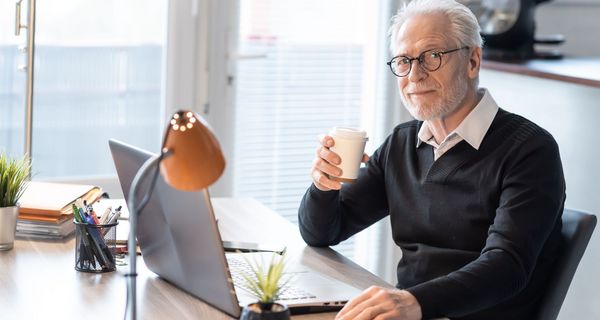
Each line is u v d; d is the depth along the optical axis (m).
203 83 3.47
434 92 2.04
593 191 3.06
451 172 2.05
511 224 1.85
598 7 4.16
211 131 1.37
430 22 2.04
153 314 1.61
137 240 1.83
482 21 3.70
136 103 3.40
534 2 3.65
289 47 3.62
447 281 1.70
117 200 2.38
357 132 1.87
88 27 3.29
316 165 1.94
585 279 3.14
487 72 3.61
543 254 1.96
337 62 3.71
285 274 1.85
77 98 3.32
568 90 3.14
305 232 2.13
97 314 1.60
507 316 1.95
